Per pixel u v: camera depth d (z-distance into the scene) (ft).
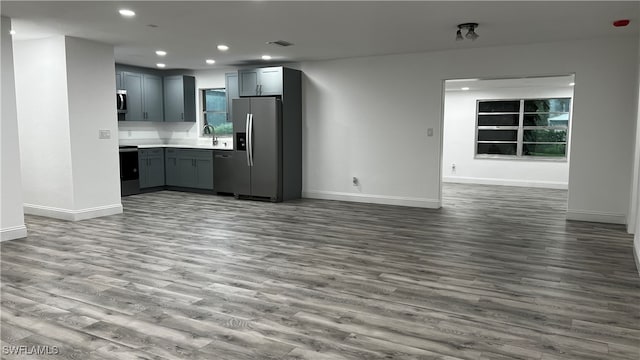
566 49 18.92
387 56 22.85
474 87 31.78
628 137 18.20
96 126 19.51
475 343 8.33
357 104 23.93
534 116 32.63
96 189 19.69
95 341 8.33
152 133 29.81
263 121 23.84
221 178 25.75
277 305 10.08
